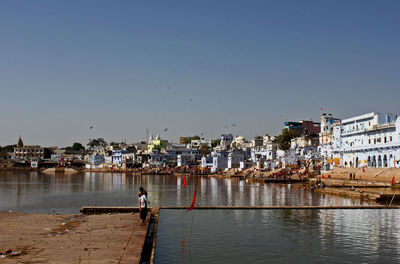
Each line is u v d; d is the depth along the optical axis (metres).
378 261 20.47
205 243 23.86
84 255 17.88
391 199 51.12
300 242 24.28
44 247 19.41
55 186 89.62
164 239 24.86
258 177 110.50
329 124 115.75
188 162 183.00
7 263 16.45
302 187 79.06
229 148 172.62
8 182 104.81
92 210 36.47
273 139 158.62
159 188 82.19
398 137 75.69
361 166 89.12
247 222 30.88
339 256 21.33
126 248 19.23
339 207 38.38
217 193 68.06
